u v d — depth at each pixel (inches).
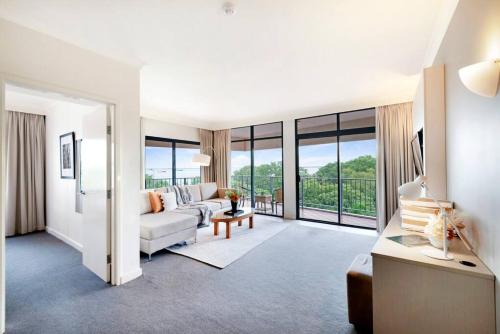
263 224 188.9
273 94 155.3
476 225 51.6
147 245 116.2
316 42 87.9
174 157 222.8
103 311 75.5
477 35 48.8
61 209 150.2
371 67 111.3
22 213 159.5
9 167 156.3
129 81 99.2
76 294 85.7
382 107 160.4
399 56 99.7
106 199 92.7
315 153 202.1
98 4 65.0
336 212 197.3
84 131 108.9
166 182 217.0
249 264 111.4
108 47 88.7
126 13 69.4
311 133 199.5
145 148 197.5
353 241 144.5
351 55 98.8
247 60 103.0
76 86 82.5
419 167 113.4
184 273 102.3
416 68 112.3
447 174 76.4
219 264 111.0
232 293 85.8
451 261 48.8
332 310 75.7
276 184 227.5
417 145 113.8
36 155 165.8
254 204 235.1
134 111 100.3
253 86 139.0
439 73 78.4
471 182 54.4
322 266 108.9
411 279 49.9
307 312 74.7
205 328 67.3
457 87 63.0
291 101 173.0
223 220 152.3
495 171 41.8
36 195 166.4
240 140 250.4
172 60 101.9
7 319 71.8
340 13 70.8
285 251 128.0
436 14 71.9
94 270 99.7
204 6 66.9
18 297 83.9
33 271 105.1
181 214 149.5
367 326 65.1
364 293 65.0
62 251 130.0
